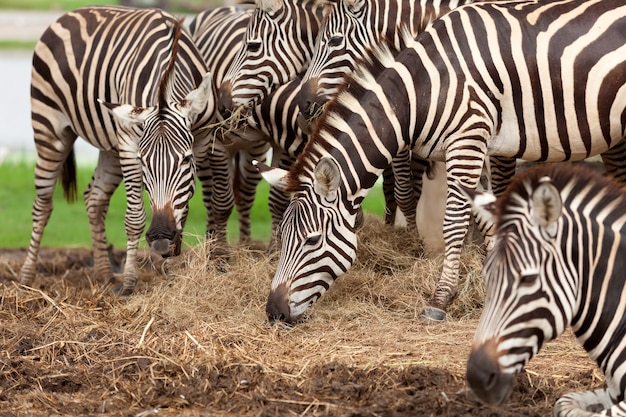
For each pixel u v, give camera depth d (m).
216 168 18.14
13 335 13.49
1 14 69.75
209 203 19.03
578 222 9.19
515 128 14.16
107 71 16.92
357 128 13.74
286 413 10.63
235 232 22.67
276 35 16.70
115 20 17.47
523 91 13.95
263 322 13.88
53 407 10.99
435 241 18.97
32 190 27.84
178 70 16.27
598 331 9.31
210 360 12.34
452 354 12.53
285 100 17.34
